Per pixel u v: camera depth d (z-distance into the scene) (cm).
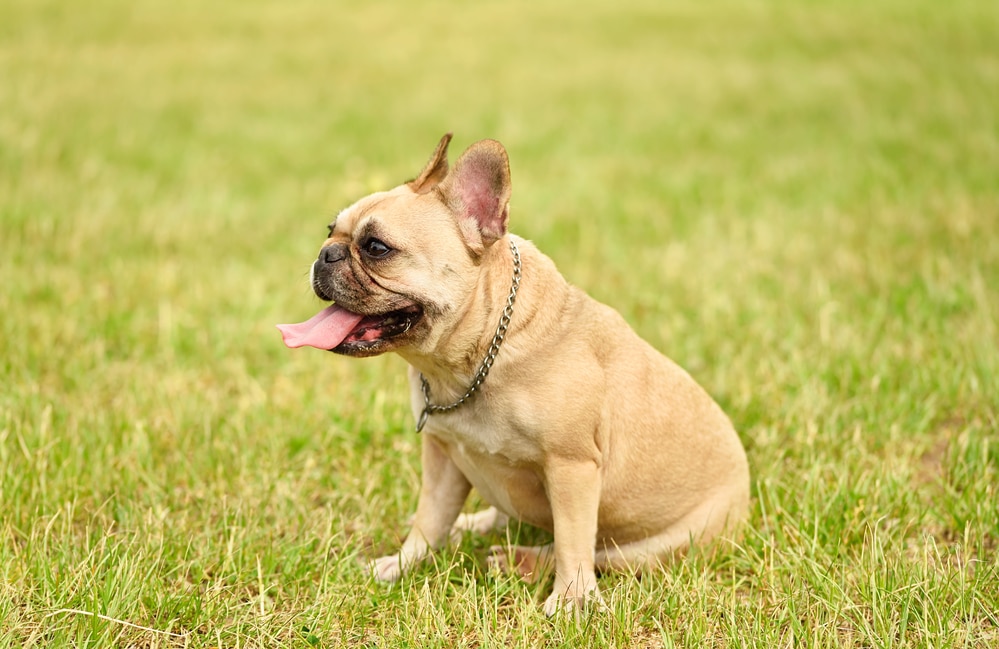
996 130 1653
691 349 897
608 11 3328
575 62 2477
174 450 722
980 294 934
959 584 552
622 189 1425
